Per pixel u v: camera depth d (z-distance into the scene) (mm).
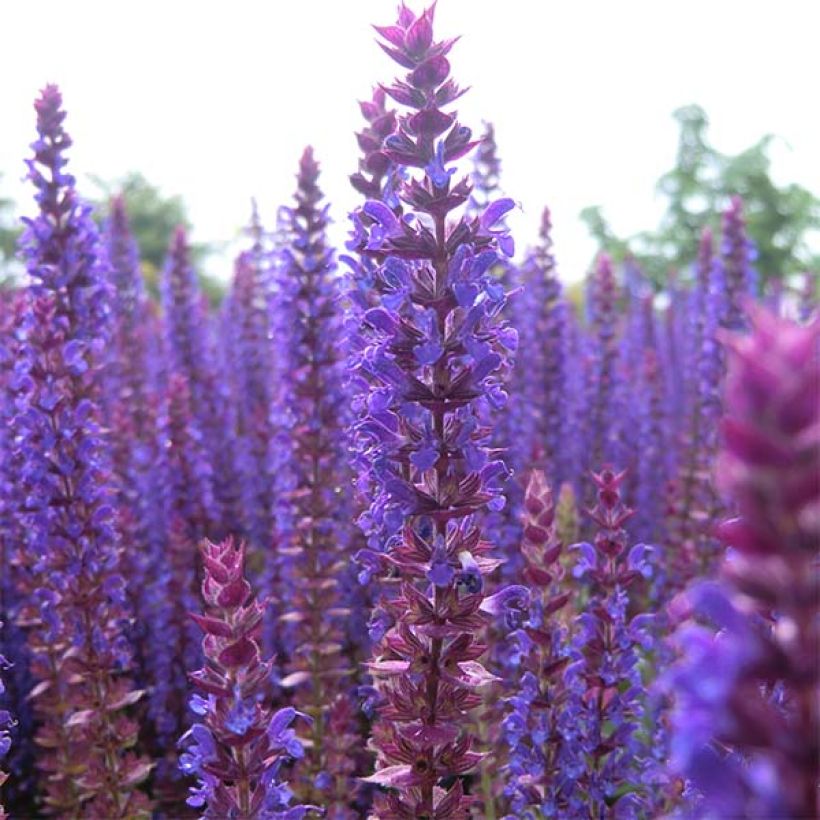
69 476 454
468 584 332
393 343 323
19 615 498
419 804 337
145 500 605
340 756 438
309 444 511
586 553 379
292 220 512
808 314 736
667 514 645
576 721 369
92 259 490
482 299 325
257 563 645
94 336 495
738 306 639
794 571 146
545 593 377
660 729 403
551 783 370
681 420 910
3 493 510
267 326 797
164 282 817
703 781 164
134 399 777
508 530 531
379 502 335
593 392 729
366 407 377
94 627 454
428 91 333
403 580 365
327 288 508
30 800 496
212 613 314
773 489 142
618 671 370
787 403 139
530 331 664
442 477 331
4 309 583
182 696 527
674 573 564
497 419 583
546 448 672
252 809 313
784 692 229
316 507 506
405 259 330
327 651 488
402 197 328
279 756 316
